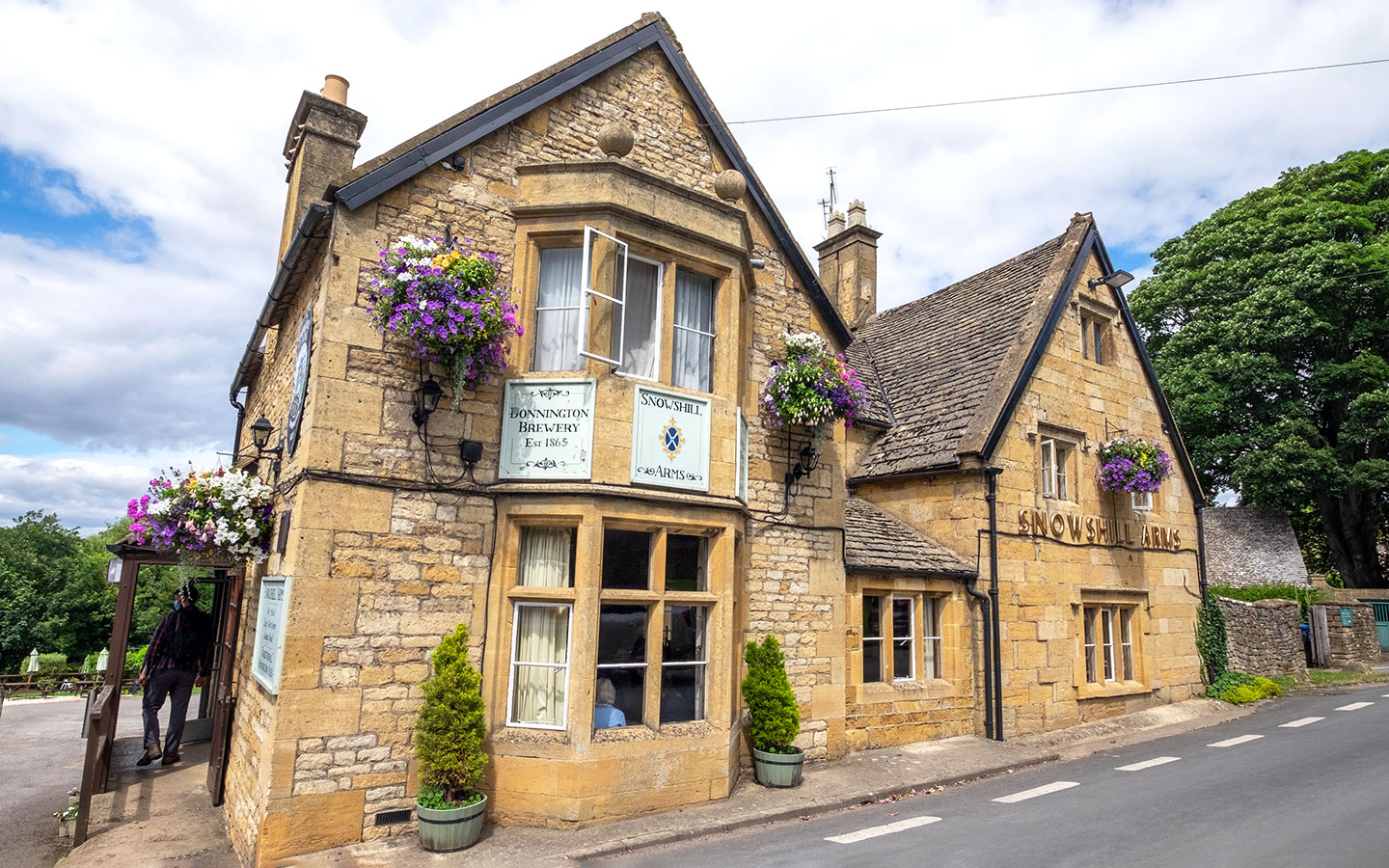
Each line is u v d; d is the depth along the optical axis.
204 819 8.10
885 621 11.40
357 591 6.88
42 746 12.81
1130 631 14.67
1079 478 13.99
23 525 42.50
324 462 6.84
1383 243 24.31
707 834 7.20
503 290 7.44
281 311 9.26
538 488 7.51
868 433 14.48
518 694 7.60
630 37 9.11
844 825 7.53
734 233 9.04
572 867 6.26
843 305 19.69
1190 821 7.37
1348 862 6.13
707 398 8.55
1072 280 14.46
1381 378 23.92
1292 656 18.42
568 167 8.10
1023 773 9.96
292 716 6.47
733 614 8.58
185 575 9.05
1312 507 28.69
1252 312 24.58
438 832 6.49
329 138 10.13
